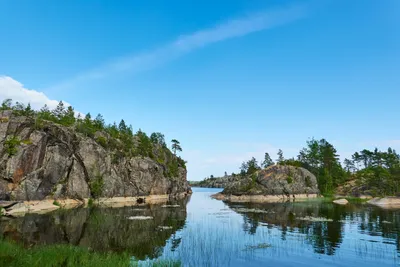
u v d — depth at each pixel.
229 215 60.62
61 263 19.84
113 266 19.27
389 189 126.69
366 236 36.41
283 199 124.62
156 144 170.88
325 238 35.12
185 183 183.88
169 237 35.44
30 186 74.12
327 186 145.25
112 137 123.69
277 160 171.88
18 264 18.25
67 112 123.75
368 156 190.38
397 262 25.06
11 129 77.69
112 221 49.19
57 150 84.69
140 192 117.31
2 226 41.16
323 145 165.38
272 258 26.09
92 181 95.00
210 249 29.23
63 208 75.44
